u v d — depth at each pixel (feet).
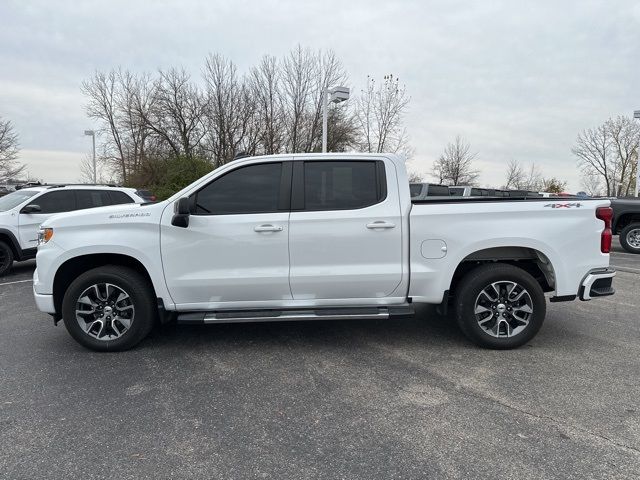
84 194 31.68
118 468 8.48
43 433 9.69
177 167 89.10
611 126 151.02
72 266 14.78
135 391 11.69
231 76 102.17
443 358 13.84
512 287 14.25
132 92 122.83
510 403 10.91
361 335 16.12
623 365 13.19
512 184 178.29
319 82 98.07
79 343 14.39
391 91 94.89
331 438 9.46
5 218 28.37
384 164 14.34
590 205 14.26
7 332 16.69
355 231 13.94
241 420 10.21
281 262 13.98
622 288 24.06
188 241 13.87
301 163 14.25
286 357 14.01
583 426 9.84
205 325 17.30
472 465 8.50
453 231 14.01
